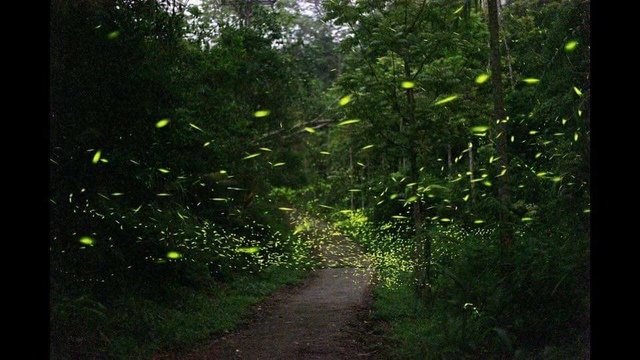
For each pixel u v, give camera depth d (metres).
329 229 20.45
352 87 9.40
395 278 10.64
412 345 5.78
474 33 9.19
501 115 6.30
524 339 4.94
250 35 14.57
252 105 15.03
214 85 12.93
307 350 6.05
